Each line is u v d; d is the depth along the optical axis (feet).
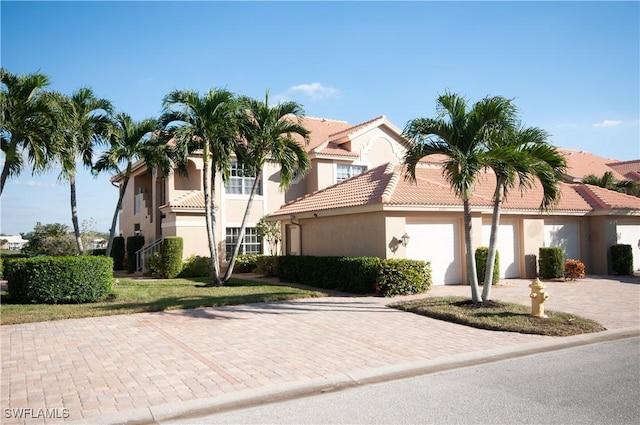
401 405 18.76
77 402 19.03
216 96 53.42
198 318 36.35
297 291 50.90
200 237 76.79
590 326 31.78
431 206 52.85
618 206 69.21
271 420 17.53
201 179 79.82
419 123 38.29
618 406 18.30
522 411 17.89
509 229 64.39
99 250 102.89
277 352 26.43
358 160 86.48
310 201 68.03
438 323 34.22
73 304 42.65
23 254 97.25
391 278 47.44
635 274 69.36
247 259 78.84
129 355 25.89
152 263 73.05
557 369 23.41
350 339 29.45
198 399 19.33
